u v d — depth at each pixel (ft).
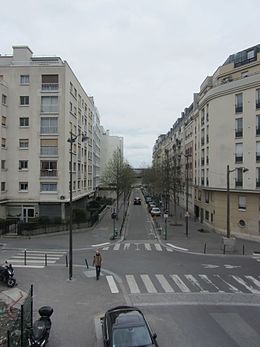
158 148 450.30
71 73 152.05
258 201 119.44
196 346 38.73
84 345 39.45
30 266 78.59
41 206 141.90
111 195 321.73
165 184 201.98
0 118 135.13
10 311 50.24
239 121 126.21
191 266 80.23
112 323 35.99
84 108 190.29
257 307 52.34
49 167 140.36
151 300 55.31
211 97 137.59
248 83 121.49
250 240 121.60
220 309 51.26
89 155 212.23
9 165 140.97
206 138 148.97
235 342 39.83
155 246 107.96
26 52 151.02
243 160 124.16
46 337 39.14
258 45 133.08
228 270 76.43
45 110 140.97
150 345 33.47
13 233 125.08
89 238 121.39
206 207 156.46
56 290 60.59
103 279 68.03
